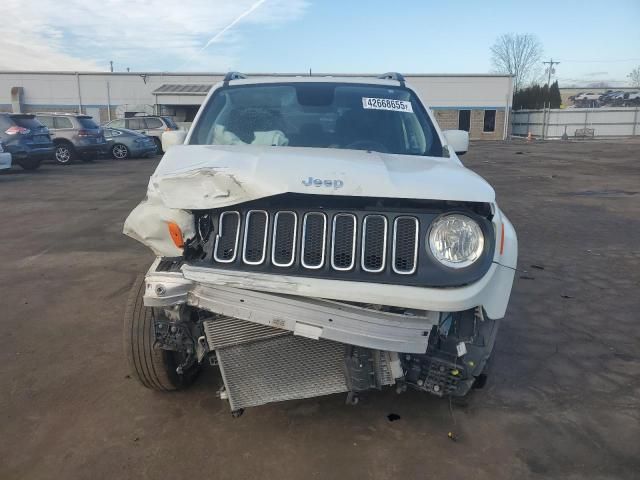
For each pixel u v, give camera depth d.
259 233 2.70
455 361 2.77
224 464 2.83
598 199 11.52
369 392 3.50
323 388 2.82
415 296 2.49
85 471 2.78
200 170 2.71
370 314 2.53
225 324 2.86
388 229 2.61
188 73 39.97
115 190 12.73
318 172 2.69
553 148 30.09
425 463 2.84
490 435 3.09
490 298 2.66
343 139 3.76
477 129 42.09
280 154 3.02
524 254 7.05
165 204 2.70
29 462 2.85
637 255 6.99
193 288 2.67
